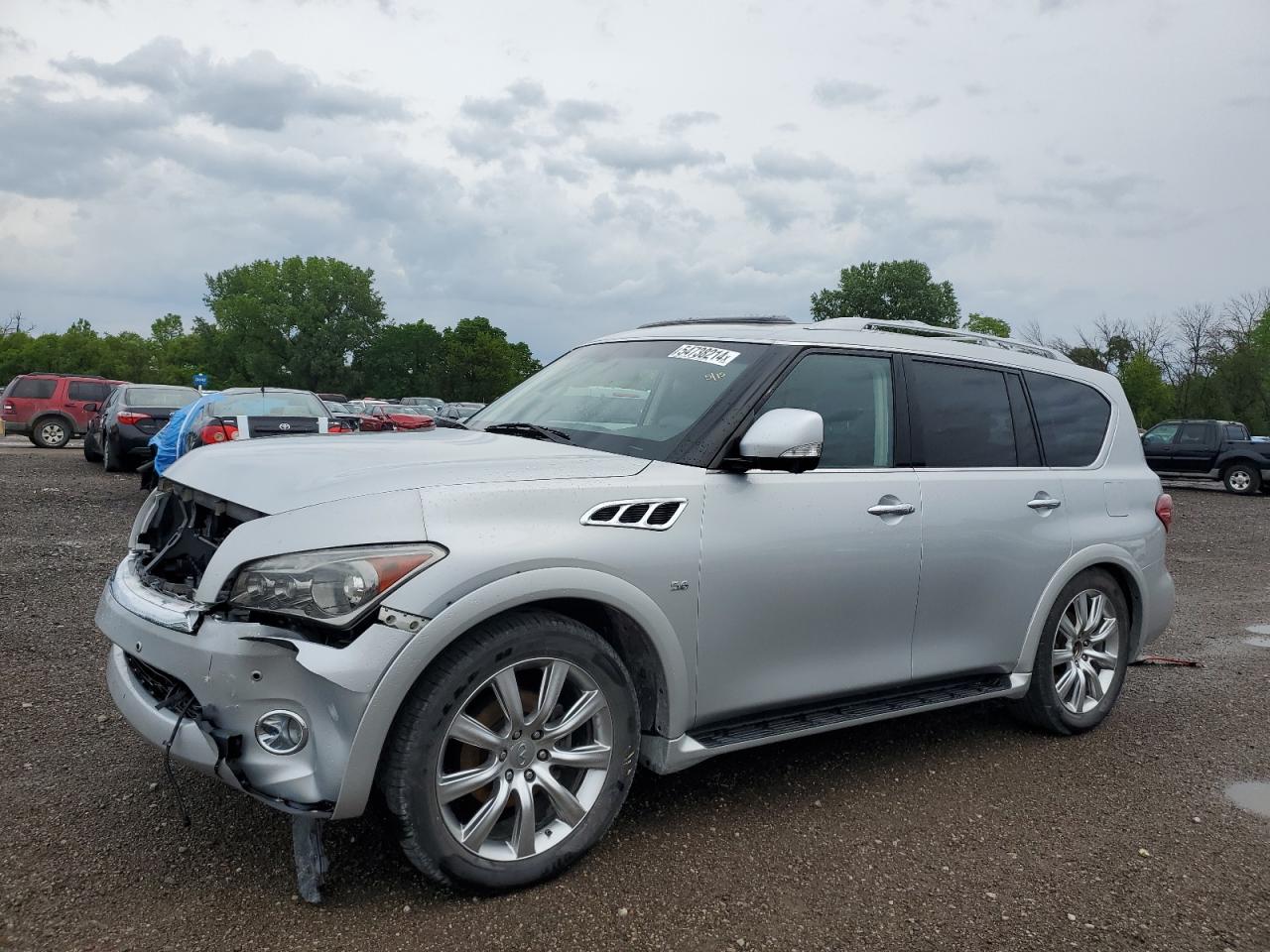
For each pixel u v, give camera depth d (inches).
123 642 112.0
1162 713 198.1
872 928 108.3
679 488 124.0
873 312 2650.1
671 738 124.5
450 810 108.3
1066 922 111.7
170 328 4682.6
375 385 4271.7
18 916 101.5
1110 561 179.6
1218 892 120.9
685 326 163.2
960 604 156.6
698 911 109.8
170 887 109.2
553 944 101.5
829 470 141.9
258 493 110.4
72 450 920.9
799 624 135.5
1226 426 952.9
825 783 150.8
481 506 108.5
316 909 105.7
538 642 109.7
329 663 97.7
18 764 141.6
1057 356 191.9
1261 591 358.6
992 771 160.4
